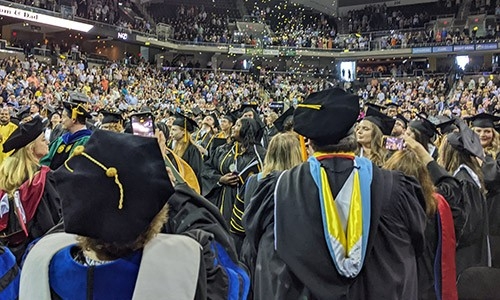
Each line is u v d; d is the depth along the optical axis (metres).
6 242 3.36
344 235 2.31
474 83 29.88
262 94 33.06
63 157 5.11
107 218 1.55
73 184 1.58
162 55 37.81
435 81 32.78
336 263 2.26
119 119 6.93
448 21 37.59
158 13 39.62
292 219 2.38
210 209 2.26
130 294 1.55
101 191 1.56
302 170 2.50
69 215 1.56
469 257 3.66
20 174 3.42
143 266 1.54
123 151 1.61
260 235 2.58
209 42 36.56
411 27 38.72
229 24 39.19
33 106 10.96
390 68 38.94
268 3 41.16
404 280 2.36
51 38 33.16
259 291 2.50
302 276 2.29
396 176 2.54
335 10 43.16
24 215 3.38
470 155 3.83
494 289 3.58
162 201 1.62
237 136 5.63
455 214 3.22
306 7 41.53
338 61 38.59
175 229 2.11
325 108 2.53
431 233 3.16
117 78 27.48
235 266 2.12
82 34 33.22
